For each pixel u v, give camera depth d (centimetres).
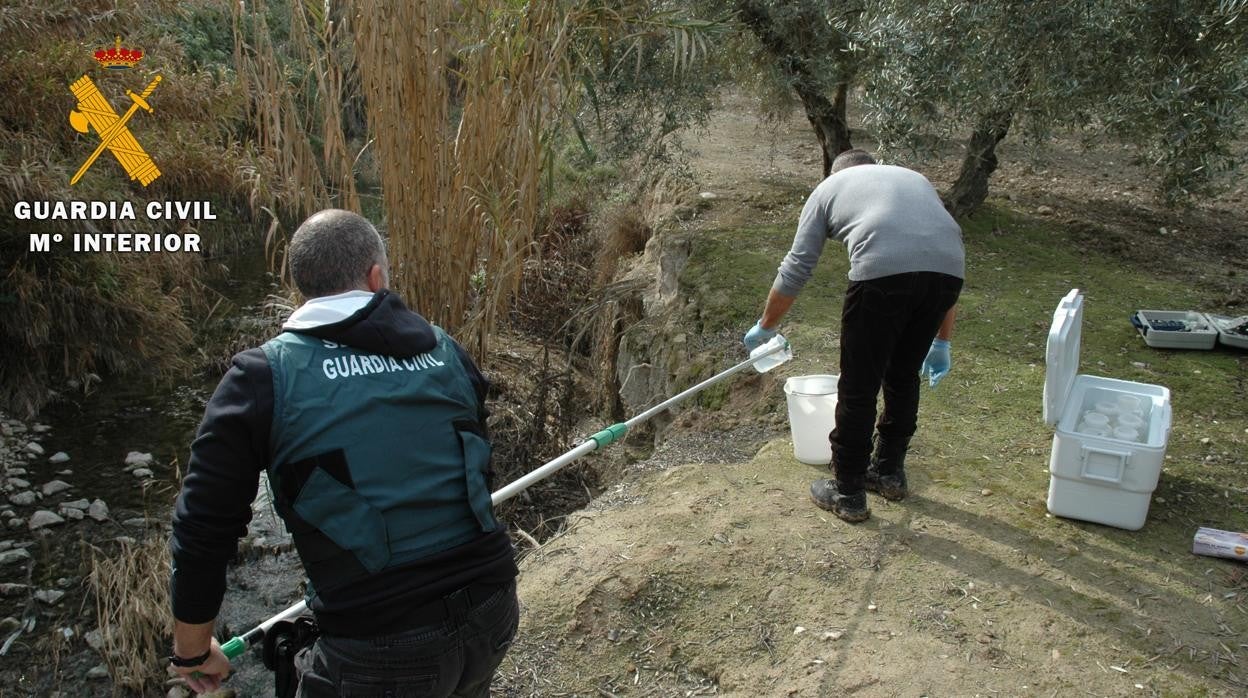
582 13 545
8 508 602
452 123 627
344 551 181
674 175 947
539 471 295
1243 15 508
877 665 295
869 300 331
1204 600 324
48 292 761
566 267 958
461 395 201
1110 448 355
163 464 680
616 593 333
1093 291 669
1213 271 722
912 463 423
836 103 863
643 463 470
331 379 184
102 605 495
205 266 1105
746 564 346
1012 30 544
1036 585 333
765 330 372
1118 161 1016
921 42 571
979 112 594
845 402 356
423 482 187
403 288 569
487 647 194
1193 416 468
